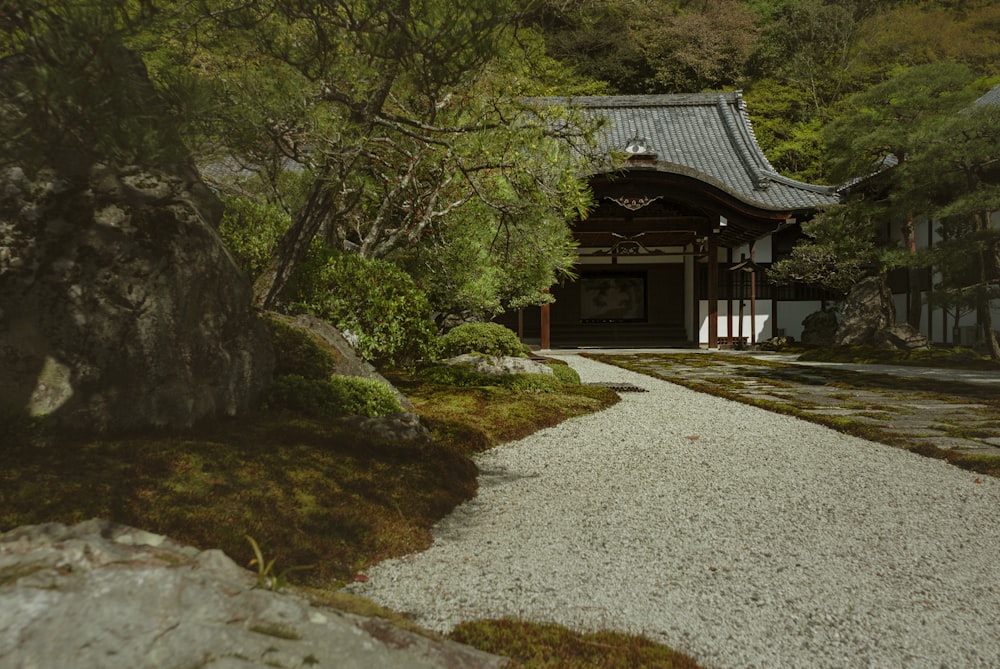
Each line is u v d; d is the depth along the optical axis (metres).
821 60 35.84
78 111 3.12
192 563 1.90
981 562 3.63
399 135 7.79
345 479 4.32
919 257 15.51
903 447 6.71
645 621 2.90
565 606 3.04
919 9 35.41
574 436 7.32
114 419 4.22
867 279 21.84
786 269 23.09
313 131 5.47
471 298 11.24
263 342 5.59
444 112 7.57
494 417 7.71
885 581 3.36
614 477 5.53
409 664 1.70
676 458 6.25
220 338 5.04
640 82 35.28
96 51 3.03
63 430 3.98
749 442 7.02
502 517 4.44
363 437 5.25
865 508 4.63
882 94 16.91
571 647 2.59
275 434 4.80
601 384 12.67
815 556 3.71
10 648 1.35
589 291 27.89
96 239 4.29
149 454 3.86
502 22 4.64
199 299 4.82
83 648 1.39
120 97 3.18
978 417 8.53
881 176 18.05
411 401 8.15
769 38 35.22
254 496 3.68
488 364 10.91
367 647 1.69
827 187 24.25
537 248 8.90
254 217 8.19
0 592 1.49
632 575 3.42
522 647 2.57
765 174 24.48
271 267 6.84
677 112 28.47
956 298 15.41
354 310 7.38
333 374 6.40
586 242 25.50
